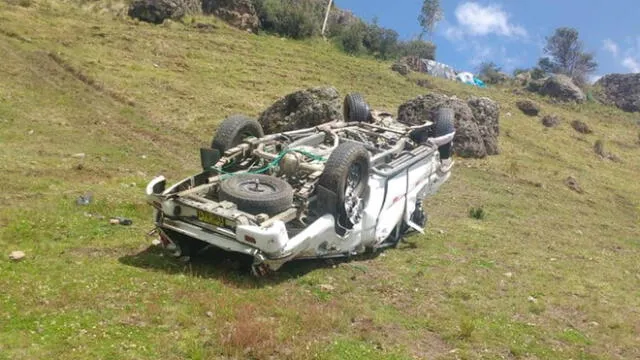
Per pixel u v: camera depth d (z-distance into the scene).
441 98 20.00
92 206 8.41
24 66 20.14
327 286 6.71
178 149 15.21
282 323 5.39
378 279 7.32
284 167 7.52
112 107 18.36
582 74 66.75
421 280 7.46
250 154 8.07
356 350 5.11
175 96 21.42
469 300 6.99
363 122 10.48
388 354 5.17
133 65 24.75
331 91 16.34
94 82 20.36
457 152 20.20
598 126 39.00
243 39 38.16
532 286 7.91
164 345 4.69
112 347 4.52
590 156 29.61
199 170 13.02
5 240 6.75
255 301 5.91
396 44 54.38
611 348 6.16
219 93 23.33
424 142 10.02
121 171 11.49
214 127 18.41
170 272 6.42
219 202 6.71
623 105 51.97
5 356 4.18
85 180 10.20
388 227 8.40
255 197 6.60
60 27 29.42
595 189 21.75
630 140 36.78
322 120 15.84
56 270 5.99
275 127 16.30
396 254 8.62
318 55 39.50
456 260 8.72
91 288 5.57
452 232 10.65
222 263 7.00
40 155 11.72
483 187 16.56
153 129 16.91
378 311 6.23
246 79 27.23
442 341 5.72
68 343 4.50
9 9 30.27
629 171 28.64
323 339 5.26
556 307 7.22
